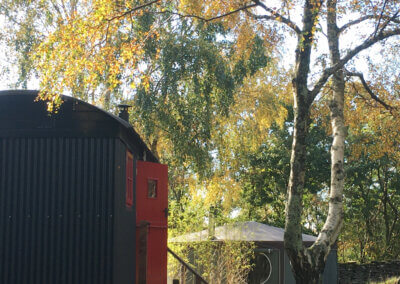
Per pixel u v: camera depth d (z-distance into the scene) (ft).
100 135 37.35
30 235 36.70
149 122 74.23
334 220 47.52
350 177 119.75
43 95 37.29
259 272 74.43
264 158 120.67
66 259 36.40
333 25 53.36
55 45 44.60
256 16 50.01
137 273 43.60
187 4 57.67
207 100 73.72
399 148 73.05
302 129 46.24
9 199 37.06
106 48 46.37
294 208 45.11
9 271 36.45
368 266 92.94
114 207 36.73
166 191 47.75
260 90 87.61
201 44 72.84
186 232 71.41
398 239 134.72
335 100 51.49
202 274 67.21
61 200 36.91
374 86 64.49
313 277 44.91
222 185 90.68
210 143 77.15
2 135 37.58
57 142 37.42
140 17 69.41
